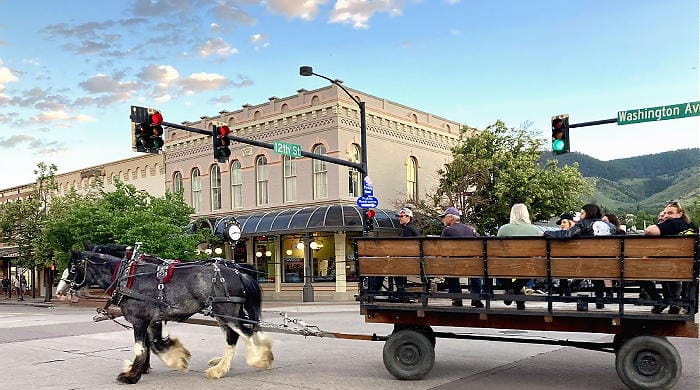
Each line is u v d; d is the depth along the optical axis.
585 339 13.54
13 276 54.97
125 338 15.31
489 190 30.41
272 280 33.81
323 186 31.66
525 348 12.52
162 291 9.90
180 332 16.05
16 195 56.59
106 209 32.69
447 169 31.84
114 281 10.08
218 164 36.25
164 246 30.52
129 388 9.29
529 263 8.52
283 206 32.81
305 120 32.09
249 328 10.20
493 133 30.59
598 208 9.16
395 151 33.84
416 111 35.66
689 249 7.67
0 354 12.91
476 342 13.34
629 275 7.97
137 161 41.62
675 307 8.13
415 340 9.40
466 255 8.91
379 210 31.14
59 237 33.72
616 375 9.72
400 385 9.15
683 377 9.32
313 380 9.60
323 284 31.47
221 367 9.95
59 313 27.52
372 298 9.67
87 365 11.47
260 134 34.09
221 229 32.88
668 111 16.08
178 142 38.31
